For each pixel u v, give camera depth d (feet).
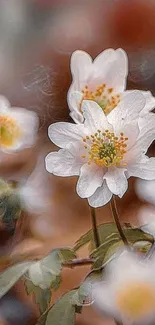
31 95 1.46
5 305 0.92
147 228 0.87
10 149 0.99
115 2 2.03
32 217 1.01
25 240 1.02
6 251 0.99
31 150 1.23
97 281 0.81
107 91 0.89
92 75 0.89
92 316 0.95
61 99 1.42
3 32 1.87
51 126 0.82
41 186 1.08
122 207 1.12
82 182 0.82
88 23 1.99
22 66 1.67
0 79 1.58
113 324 0.95
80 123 0.85
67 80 1.50
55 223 1.21
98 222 1.05
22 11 1.98
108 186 0.81
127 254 0.82
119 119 0.82
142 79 1.61
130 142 0.82
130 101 0.82
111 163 0.82
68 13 2.03
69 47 1.89
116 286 0.80
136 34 1.96
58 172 0.82
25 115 1.00
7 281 0.82
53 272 0.82
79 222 1.27
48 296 0.85
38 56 1.80
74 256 0.86
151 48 1.84
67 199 1.28
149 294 0.79
